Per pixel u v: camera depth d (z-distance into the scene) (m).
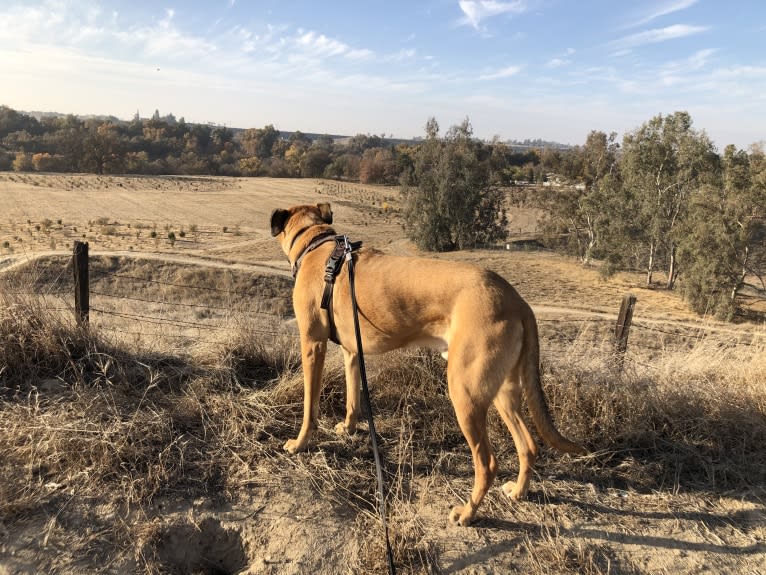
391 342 3.87
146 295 21.89
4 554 3.00
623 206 45.75
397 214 95.88
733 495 3.99
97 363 4.86
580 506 3.76
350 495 3.69
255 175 167.88
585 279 44.88
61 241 49.66
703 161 43.69
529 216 89.62
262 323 6.16
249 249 50.22
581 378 5.05
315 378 4.09
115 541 3.17
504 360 3.43
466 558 3.21
